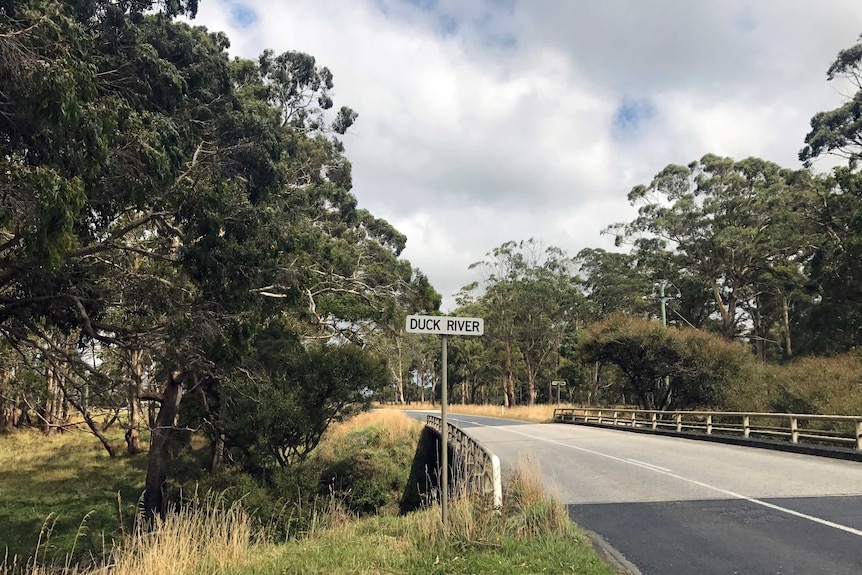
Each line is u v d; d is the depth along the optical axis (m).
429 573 5.97
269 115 22.94
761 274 49.16
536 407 49.62
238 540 7.25
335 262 30.84
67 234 8.52
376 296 34.62
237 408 20.70
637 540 7.59
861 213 34.00
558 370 64.94
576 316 62.53
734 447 18.58
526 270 62.19
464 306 69.06
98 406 17.95
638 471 13.50
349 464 23.58
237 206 15.40
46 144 9.37
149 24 14.84
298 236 19.08
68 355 14.22
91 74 9.43
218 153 15.74
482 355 73.75
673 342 30.22
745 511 9.04
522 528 7.25
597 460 15.72
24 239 8.69
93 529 17.48
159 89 13.47
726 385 28.64
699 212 48.47
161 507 18.05
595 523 8.59
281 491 17.59
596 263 60.47
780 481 11.56
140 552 6.52
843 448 15.21
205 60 15.86
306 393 21.95
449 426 19.72
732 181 47.09
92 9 12.33
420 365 90.00
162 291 15.36
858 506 9.15
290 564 6.52
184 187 14.10
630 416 31.33
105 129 9.56
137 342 15.09
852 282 35.50
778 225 42.12
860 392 19.59
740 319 55.38
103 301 14.63
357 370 22.73
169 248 16.08
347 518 12.10
